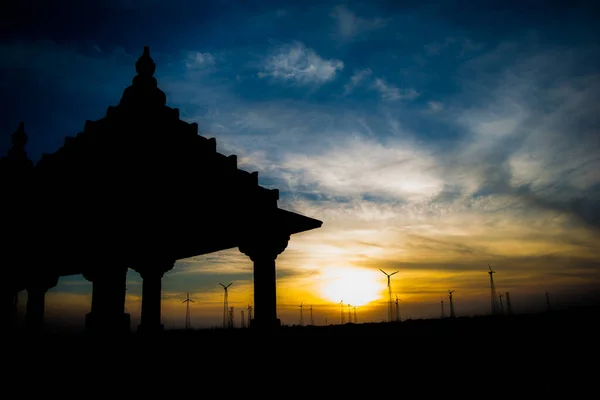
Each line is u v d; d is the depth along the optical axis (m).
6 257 15.18
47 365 11.41
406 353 16.50
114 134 11.30
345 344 16.09
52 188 12.36
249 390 11.56
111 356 10.97
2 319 15.88
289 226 14.48
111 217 10.73
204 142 12.66
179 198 11.66
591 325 27.12
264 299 13.64
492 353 18.22
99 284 11.24
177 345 12.64
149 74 11.89
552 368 16.17
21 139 14.61
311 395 11.73
